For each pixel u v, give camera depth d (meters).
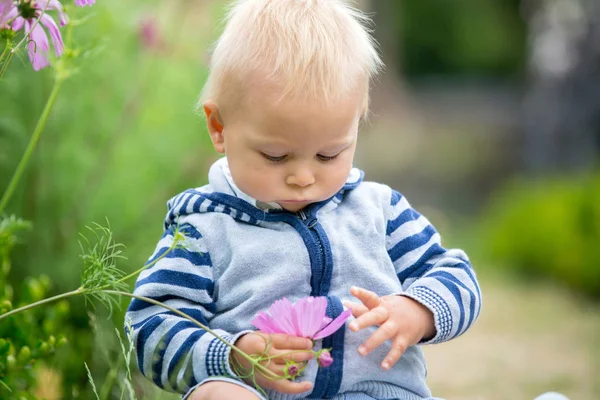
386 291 2.20
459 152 18.98
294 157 2.04
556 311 7.65
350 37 2.12
